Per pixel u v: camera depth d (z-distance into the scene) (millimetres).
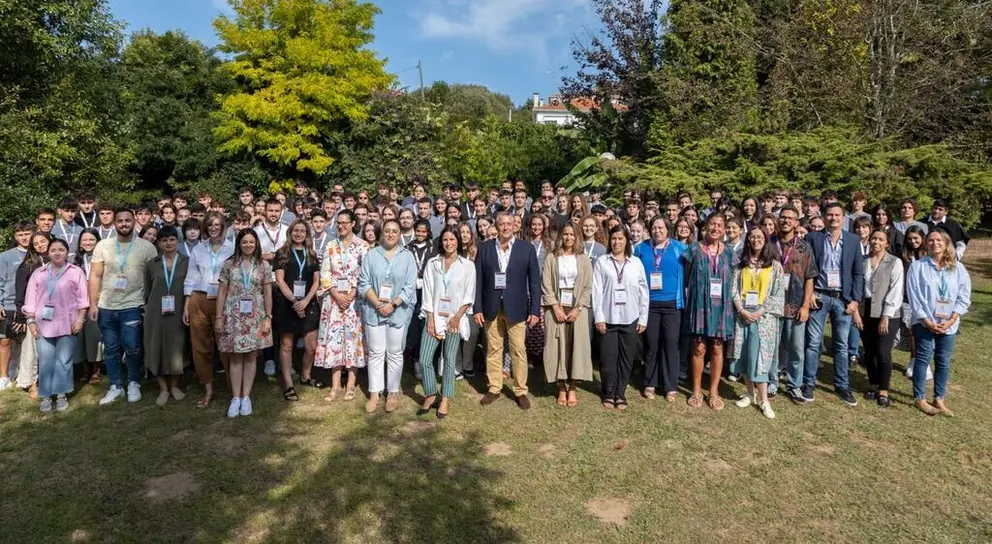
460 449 4688
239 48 17656
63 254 5414
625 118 16875
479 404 5688
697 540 3527
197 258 5586
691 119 13695
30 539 3480
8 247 9602
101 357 6102
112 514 3754
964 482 4188
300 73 17172
